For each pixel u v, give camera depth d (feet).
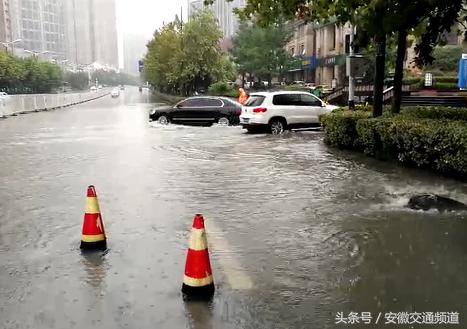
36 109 134.31
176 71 178.81
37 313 13.61
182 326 12.85
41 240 19.88
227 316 13.35
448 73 142.20
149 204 25.61
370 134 39.37
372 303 14.02
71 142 55.47
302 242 19.16
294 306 13.89
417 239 19.17
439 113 43.19
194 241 14.60
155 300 14.30
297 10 43.78
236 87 179.73
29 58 273.95
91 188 18.81
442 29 36.50
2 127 78.28
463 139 27.94
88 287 15.25
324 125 50.01
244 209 24.31
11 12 344.28
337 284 15.26
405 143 34.14
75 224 22.08
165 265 17.01
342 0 39.55
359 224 21.27
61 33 425.28
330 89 142.82
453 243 18.63
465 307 13.70
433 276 15.71
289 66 180.65
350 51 60.23
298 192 27.86
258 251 18.25
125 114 115.24
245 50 177.78
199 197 27.09
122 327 12.82
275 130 63.05
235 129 70.79
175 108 79.10
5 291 15.05
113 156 43.80
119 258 17.72
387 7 34.73
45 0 392.06
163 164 38.83
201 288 14.47
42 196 27.81
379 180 30.55
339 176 32.32
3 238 20.20
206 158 41.83
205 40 171.22
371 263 16.89
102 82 557.74
